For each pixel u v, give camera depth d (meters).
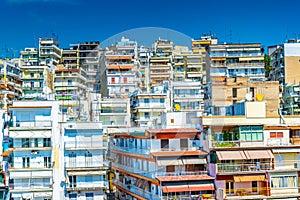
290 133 42.53
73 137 38.88
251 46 93.00
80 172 38.34
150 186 35.25
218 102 59.22
